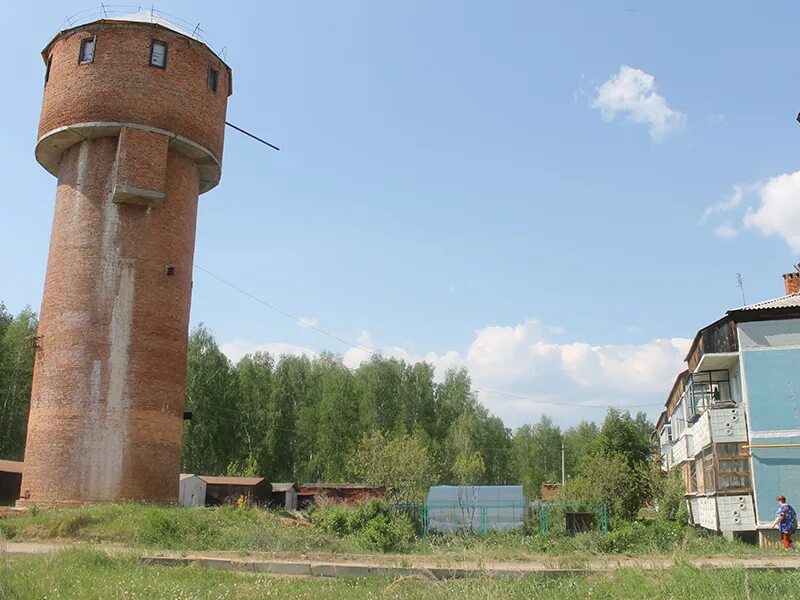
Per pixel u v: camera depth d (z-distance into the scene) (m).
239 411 55.16
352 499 42.81
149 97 27.16
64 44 27.95
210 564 15.89
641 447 39.53
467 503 27.23
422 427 55.66
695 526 30.27
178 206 28.00
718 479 24.36
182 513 21.81
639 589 11.66
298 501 47.84
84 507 22.52
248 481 45.25
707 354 25.67
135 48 27.41
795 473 23.86
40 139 27.83
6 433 46.47
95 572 12.70
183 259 28.02
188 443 52.00
